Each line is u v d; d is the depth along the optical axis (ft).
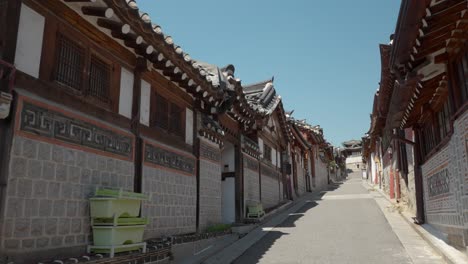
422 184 42.98
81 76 21.59
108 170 22.62
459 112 24.16
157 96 29.78
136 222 21.77
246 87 71.61
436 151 33.76
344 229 45.60
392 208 59.82
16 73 17.38
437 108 32.68
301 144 100.78
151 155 27.53
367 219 52.65
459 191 26.27
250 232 44.70
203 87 32.14
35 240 17.31
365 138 121.08
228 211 48.06
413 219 44.45
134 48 25.30
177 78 30.09
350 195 91.30
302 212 63.98
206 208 36.88
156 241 25.73
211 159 39.11
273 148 70.44
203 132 37.19
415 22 19.30
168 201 29.66
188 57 29.01
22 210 16.75
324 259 31.19
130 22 21.57
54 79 19.63
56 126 19.03
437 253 30.30
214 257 31.19
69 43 20.93
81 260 17.83
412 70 24.52
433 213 37.93
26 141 17.22
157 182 28.17
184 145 33.76
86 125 21.12
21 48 17.79
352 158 253.44
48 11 19.53
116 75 24.70
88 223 20.61
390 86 43.73
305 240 39.68
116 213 20.52
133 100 26.30
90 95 22.25
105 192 20.88
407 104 31.27
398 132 46.83
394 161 69.87
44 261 17.35
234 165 49.01
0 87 16.39
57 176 18.81
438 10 18.43
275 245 37.50
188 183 33.42
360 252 33.27
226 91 38.73
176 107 32.94
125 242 20.99
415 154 43.62
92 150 21.40
